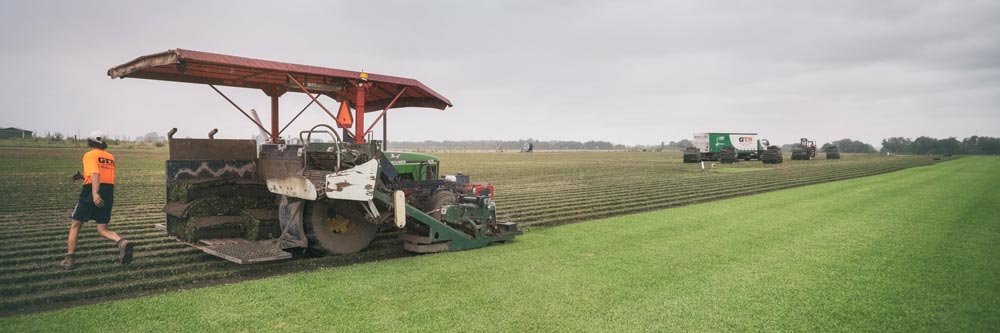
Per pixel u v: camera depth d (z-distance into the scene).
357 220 6.99
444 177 8.84
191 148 7.01
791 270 5.93
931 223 9.31
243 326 4.12
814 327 4.15
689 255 6.74
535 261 6.39
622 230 8.81
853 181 20.22
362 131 6.84
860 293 5.04
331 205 6.65
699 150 42.16
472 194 8.01
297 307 4.57
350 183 6.15
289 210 6.61
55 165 23.05
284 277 5.55
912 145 100.44
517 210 11.89
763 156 40.66
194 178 7.04
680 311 4.52
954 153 94.25
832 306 4.66
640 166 35.12
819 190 16.34
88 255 6.82
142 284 5.35
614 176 24.64
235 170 7.36
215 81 7.25
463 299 4.82
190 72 6.64
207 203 6.76
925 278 5.57
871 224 9.26
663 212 11.21
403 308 4.56
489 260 6.45
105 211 6.09
